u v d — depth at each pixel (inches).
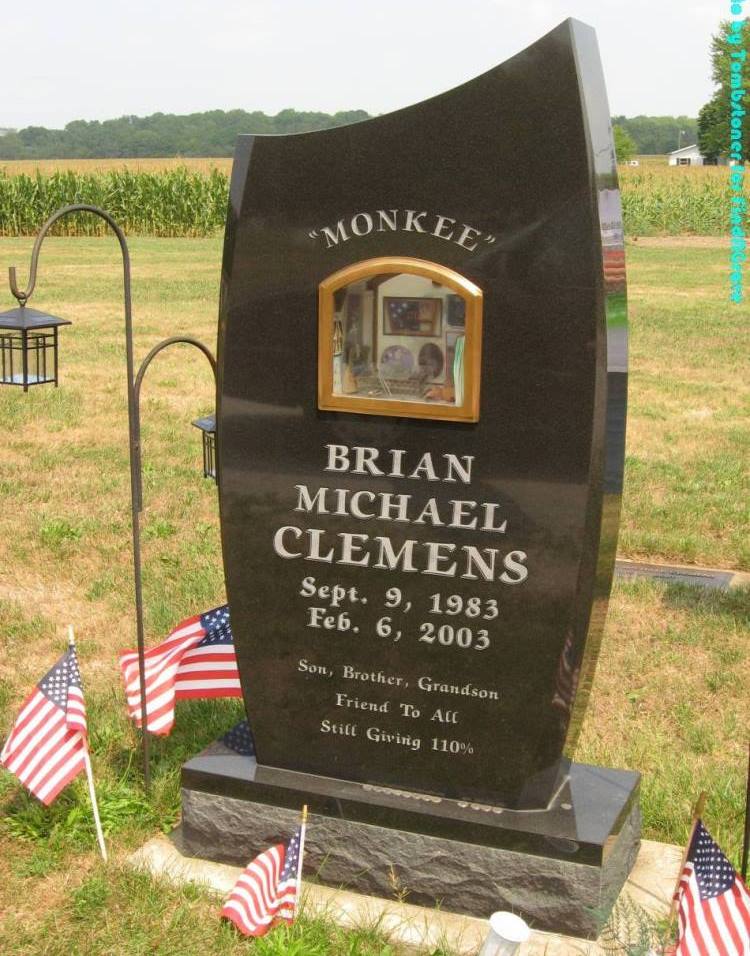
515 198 110.0
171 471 264.5
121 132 3494.1
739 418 326.0
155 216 1031.0
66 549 211.3
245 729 132.3
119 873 122.3
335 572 120.6
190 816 125.8
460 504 116.0
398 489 117.4
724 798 134.0
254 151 116.9
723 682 164.1
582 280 109.5
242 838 124.5
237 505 122.2
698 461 276.5
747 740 150.0
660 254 876.6
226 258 119.1
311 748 124.3
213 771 124.8
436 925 116.4
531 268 110.6
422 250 113.4
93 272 688.4
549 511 113.7
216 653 136.9
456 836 117.3
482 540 115.8
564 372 111.1
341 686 122.3
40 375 150.2
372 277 114.5
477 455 114.7
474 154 110.5
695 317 532.4
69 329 470.3
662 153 3937.0
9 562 206.4
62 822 130.5
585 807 118.6
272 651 123.4
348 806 120.4
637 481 257.4
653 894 120.4
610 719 155.6
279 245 117.3
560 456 112.4
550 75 107.7
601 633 119.9
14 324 137.3
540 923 116.2
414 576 118.3
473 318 111.8
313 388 118.5
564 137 108.1
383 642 120.3
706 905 108.5
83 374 381.7
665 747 147.8
